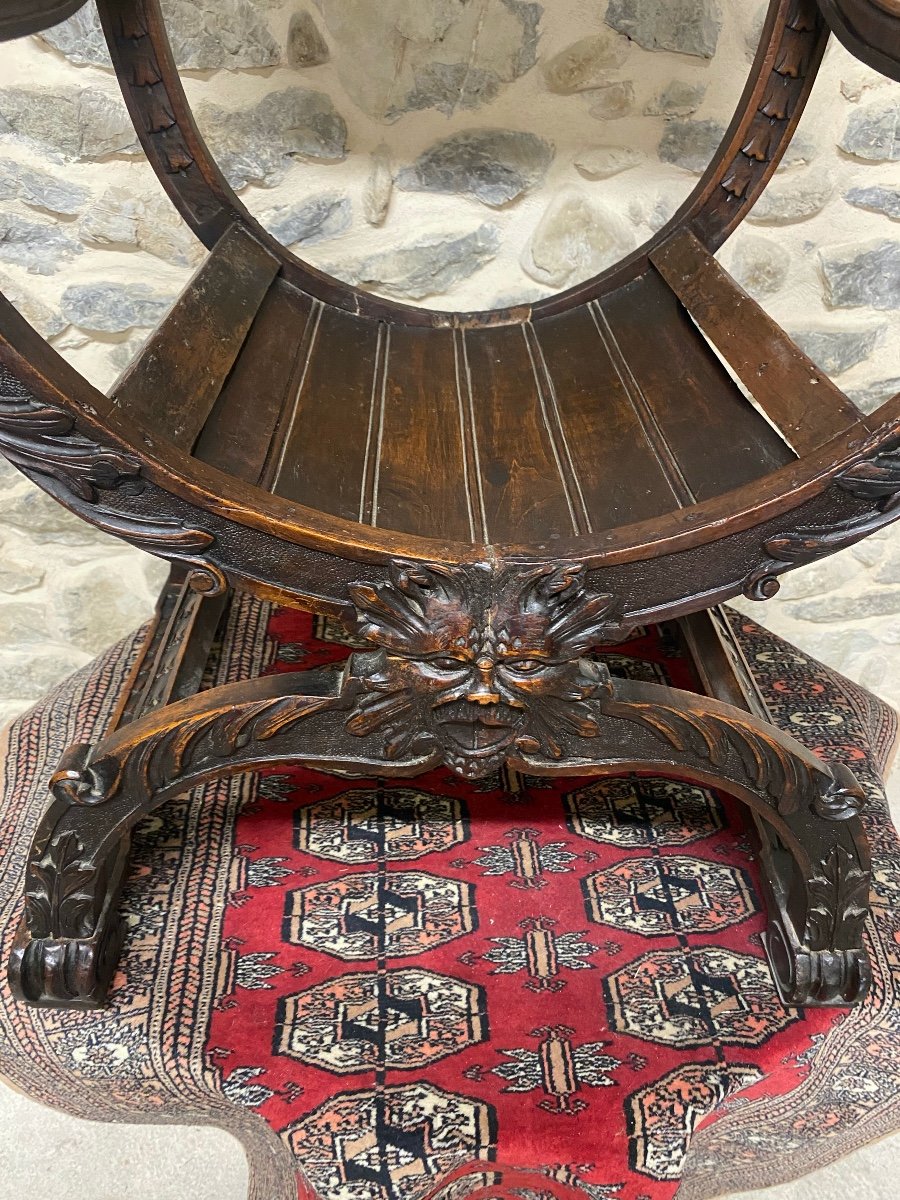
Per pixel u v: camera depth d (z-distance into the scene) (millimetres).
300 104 1258
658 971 870
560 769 804
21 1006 817
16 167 1262
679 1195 890
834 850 807
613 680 771
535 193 1349
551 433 943
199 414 800
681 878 964
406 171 1319
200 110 1247
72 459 644
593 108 1287
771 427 883
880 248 1399
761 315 948
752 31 1235
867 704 1153
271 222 1330
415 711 762
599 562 700
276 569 704
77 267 1346
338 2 1193
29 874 776
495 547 703
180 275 1366
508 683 735
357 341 1090
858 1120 849
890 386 1520
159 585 1581
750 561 716
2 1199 1131
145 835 982
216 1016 817
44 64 1206
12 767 1034
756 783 793
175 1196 1145
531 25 1225
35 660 1634
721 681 1074
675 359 1008
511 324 1160
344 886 942
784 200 1356
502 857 983
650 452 886
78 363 1426
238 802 1029
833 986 837
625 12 1218
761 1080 792
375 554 690
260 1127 794
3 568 1535
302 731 776
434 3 1200
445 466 894
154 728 755
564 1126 748
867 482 677
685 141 1311
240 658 1164
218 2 1176
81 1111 841
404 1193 722
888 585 1679
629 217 1363
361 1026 813
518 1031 815
